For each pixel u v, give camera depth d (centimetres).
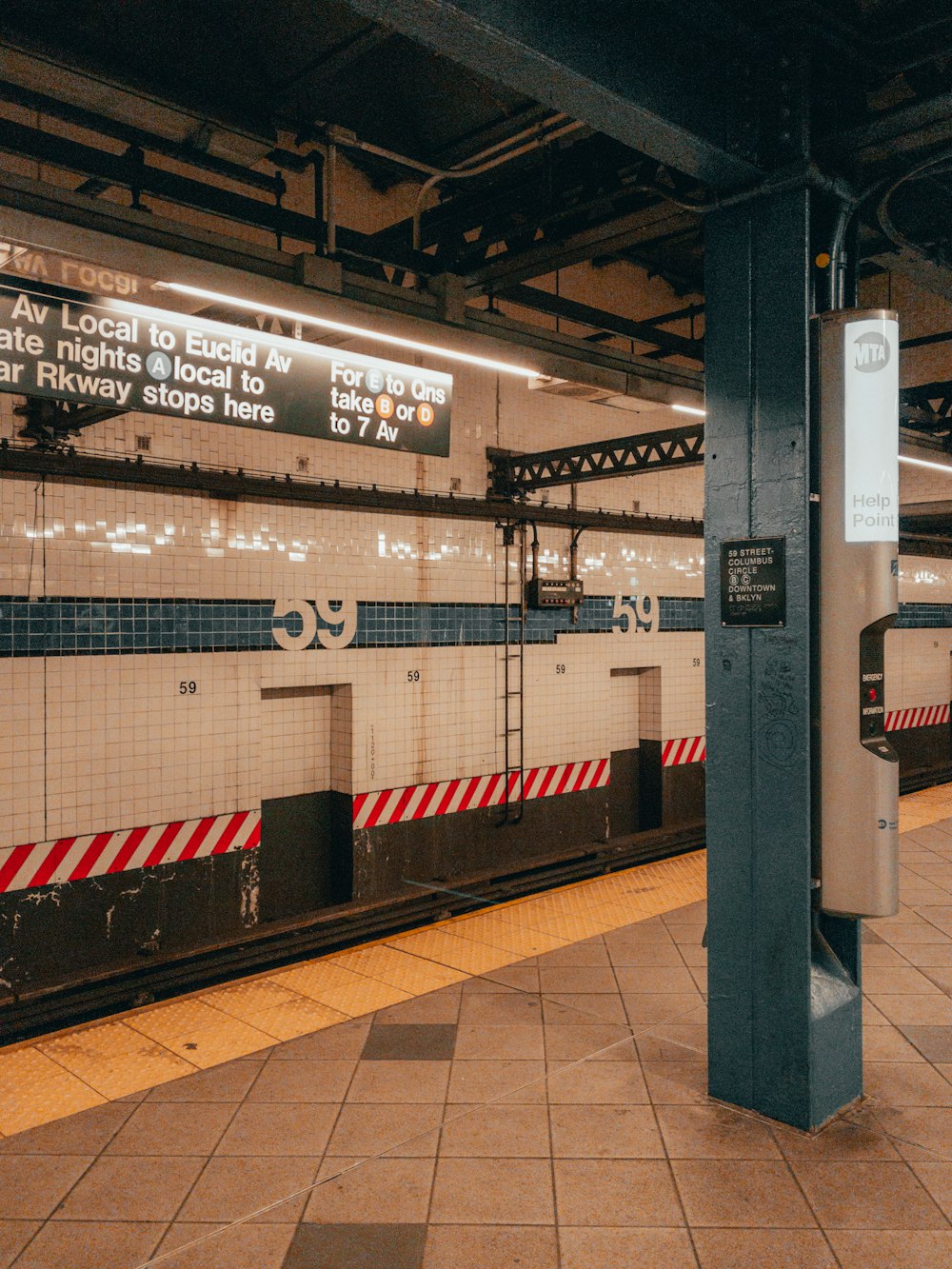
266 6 483
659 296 1158
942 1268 291
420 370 531
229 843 754
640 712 1177
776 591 382
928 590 1585
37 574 641
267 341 467
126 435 681
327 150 533
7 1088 427
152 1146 371
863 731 376
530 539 998
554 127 551
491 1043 465
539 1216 321
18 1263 300
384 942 633
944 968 561
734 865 395
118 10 464
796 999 375
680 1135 373
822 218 398
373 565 852
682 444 805
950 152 366
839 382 374
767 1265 294
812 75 376
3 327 388
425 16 269
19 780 636
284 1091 418
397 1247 306
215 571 739
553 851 1024
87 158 512
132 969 639
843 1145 363
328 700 862
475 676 943
